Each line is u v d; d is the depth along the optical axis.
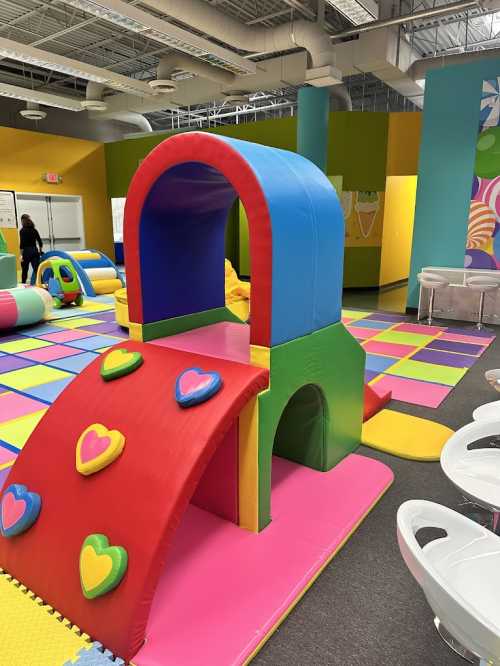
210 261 2.69
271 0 8.29
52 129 14.42
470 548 1.44
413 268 7.20
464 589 1.33
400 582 1.94
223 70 10.20
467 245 6.64
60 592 1.70
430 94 6.51
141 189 2.17
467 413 3.67
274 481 2.57
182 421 1.81
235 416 1.83
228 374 1.97
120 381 2.12
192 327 2.63
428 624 1.74
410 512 1.36
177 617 1.69
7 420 3.52
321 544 2.07
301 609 1.80
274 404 2.07
